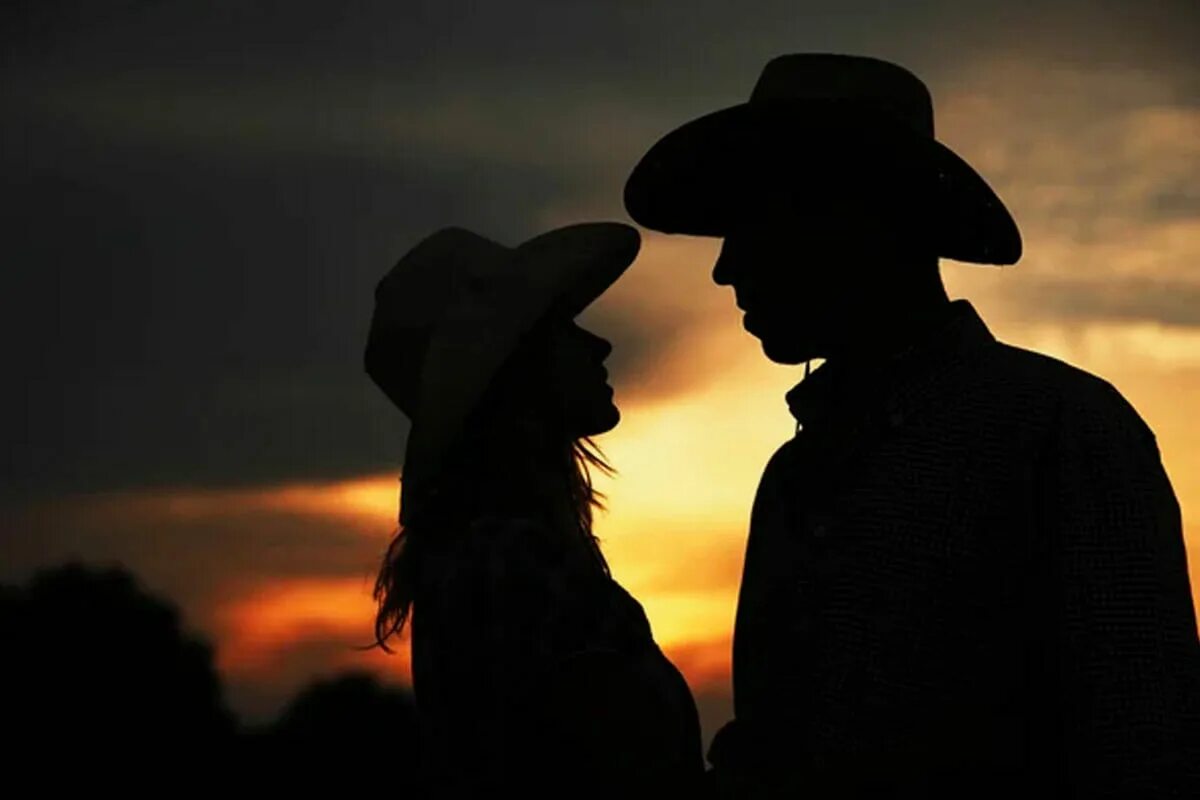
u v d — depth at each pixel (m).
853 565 6.74
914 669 6.59
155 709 24.27
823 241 7.02
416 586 7.55
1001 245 7.09
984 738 6.53
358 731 23.80
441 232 8.46
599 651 7.05
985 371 6.78
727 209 7.71
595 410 7.88
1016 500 6.57
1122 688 6.18
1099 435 6.47
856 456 6.87
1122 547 6.34
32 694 24.48
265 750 24.19
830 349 7.08
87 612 25.70
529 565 7.19
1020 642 6.56
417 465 7.57
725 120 7.10
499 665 7.09
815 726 6.72
